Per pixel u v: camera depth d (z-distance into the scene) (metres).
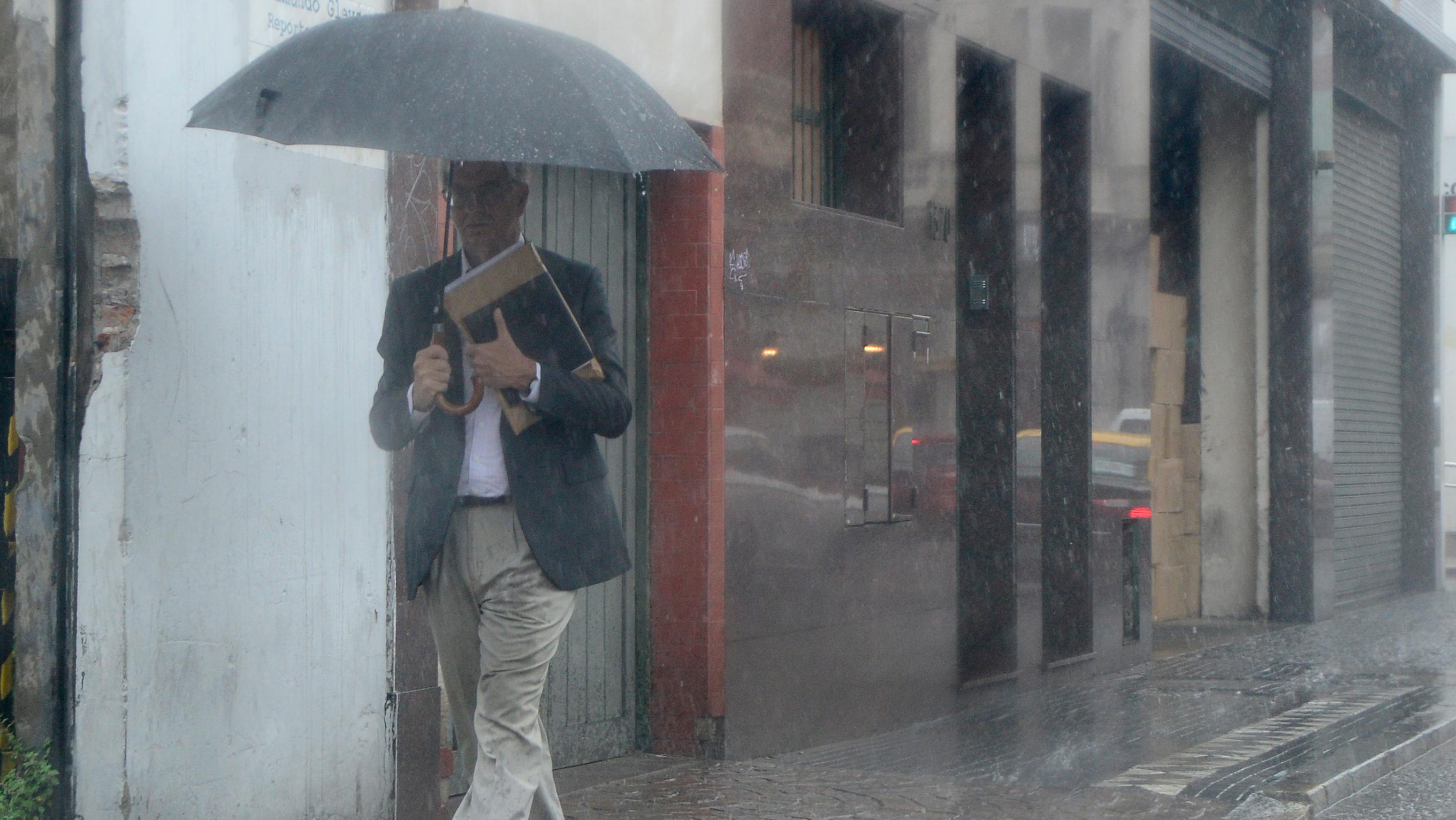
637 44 8.52
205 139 5.86
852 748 9.95
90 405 5.46
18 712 5.40
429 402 4.86
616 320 8.97
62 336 5.45
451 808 7.39
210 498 5.89
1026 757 9.64
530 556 4.89
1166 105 18.31
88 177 5.46
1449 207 25.84
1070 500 13.73
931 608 11.48
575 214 8.63
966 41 11.93
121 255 5.55
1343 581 20.92
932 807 7.62
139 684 5.62
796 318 9.87
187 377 5.79
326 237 6.43
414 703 6.88
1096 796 7.98
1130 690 12.85
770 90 9.73
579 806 7.61
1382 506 22.61
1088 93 13.85
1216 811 7.61
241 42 6.02
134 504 5.60
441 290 5.09
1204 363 19.25
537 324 4.88
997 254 12.54
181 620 5.78
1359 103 21.42
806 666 9.90
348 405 6.54
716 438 9.02
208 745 5.89
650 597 9.09
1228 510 19.16
